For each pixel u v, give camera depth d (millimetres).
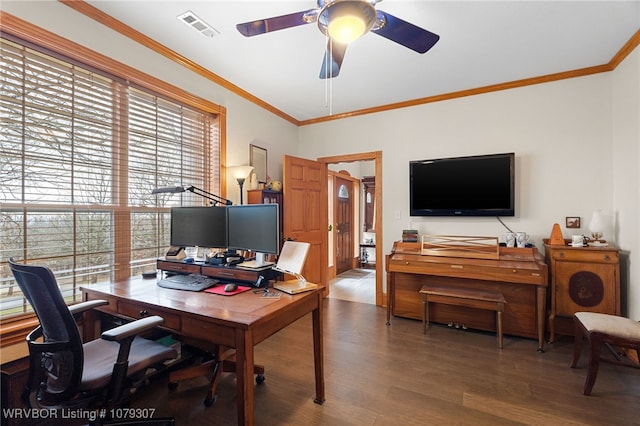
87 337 1913
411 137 3705
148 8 2014
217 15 2094
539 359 2381
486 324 2951
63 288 1953
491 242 3201
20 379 1682
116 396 1255
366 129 3990
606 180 2822
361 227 6734
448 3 1942
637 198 2385
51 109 1884
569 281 2625
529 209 3119
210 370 2004
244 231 1992
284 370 2225
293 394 1918
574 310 2607
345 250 6148
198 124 2936
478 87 3301
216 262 2061
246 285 1891
